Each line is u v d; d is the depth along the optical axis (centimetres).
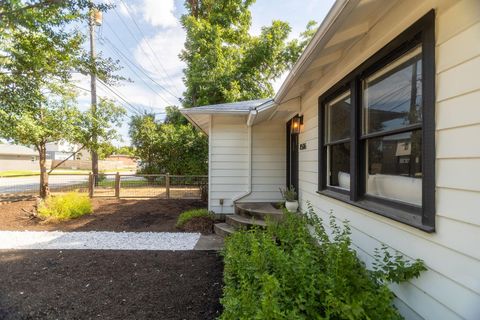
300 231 317
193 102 1451
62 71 648
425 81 172
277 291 164
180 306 254
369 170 262
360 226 266
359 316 142
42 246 439
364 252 257
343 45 269
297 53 1513
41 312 244
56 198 659
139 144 1342
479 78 137
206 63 1383
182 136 1341
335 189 345
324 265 223
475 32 139
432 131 165
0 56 519
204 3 1548
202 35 1400
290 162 609
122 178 947
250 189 621
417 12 180
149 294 277
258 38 1542
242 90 1434
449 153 154
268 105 478
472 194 139
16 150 2886
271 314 143
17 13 420
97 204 803
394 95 218
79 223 598
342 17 194
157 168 1343
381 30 221
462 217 144
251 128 626
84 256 391
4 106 568
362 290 175
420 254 177
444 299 155
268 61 1475
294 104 514
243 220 501
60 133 812
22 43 516
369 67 246
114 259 379
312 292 169
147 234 512
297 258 209
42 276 321
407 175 204
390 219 210
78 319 233
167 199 880
